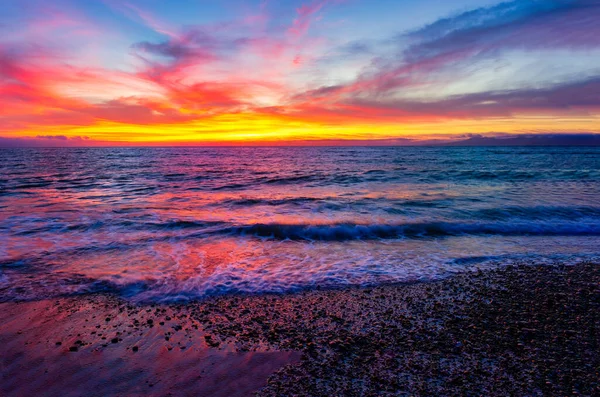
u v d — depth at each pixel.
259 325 5.20
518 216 12.81
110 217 12.71
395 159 55.22
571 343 4.59
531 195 17.25
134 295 6.27
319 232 10.71
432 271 7.60
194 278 7.11
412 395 3.52
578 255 8.77
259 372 4.00
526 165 38.94
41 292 6.32
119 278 7.03
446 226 11.38
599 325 5.12
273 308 5.79
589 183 22.20
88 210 14.05
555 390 3.59
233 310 5.72
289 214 13.45
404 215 13.09
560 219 12.35
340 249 9.28
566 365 4.07
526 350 4.42
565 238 10.38
